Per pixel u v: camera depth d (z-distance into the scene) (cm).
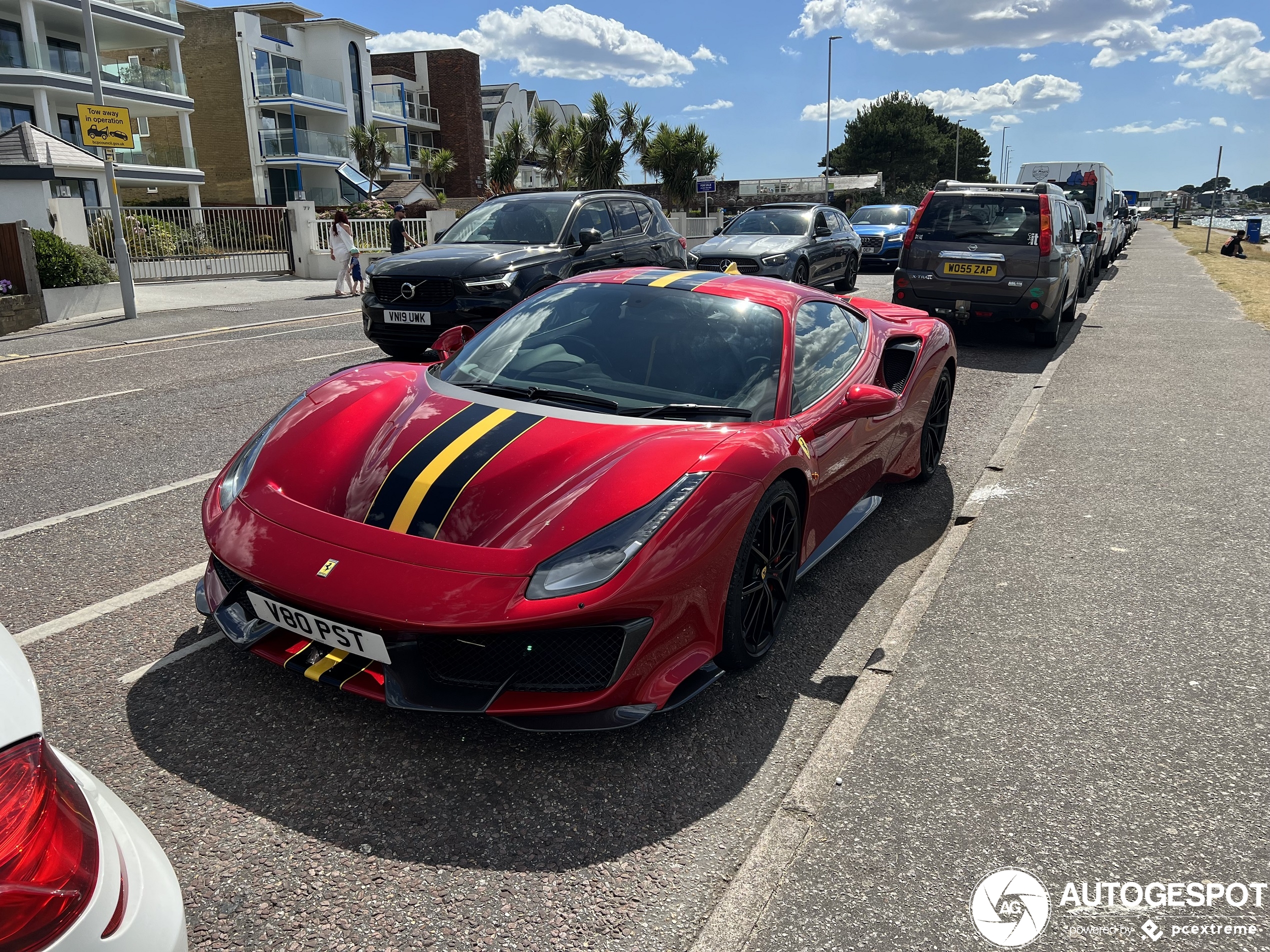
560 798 232
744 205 4366
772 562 298
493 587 228
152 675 282
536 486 257
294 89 3894
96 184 2614
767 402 318
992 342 1049
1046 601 350
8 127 2634
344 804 226
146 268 1834
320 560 242
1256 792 236
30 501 451
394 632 230
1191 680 292
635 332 348
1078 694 283
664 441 279
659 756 252
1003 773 243
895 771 243
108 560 375
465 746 252
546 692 238
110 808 129
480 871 205
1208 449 565
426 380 341
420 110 5212
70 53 2669
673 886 202
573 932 188
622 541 239
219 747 247
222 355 915
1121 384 767
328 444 288
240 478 285
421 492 256
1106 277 1959
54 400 695
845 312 428
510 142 3900
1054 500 470
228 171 3944
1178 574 375
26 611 326
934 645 315
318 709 267
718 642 265
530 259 798
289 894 195
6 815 108
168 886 125
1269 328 1105
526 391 318
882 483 486
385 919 189
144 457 532
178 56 3130
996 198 950
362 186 2697
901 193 7162
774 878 204
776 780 244
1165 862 210
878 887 201
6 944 102
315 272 2064
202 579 290
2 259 1175
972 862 210
